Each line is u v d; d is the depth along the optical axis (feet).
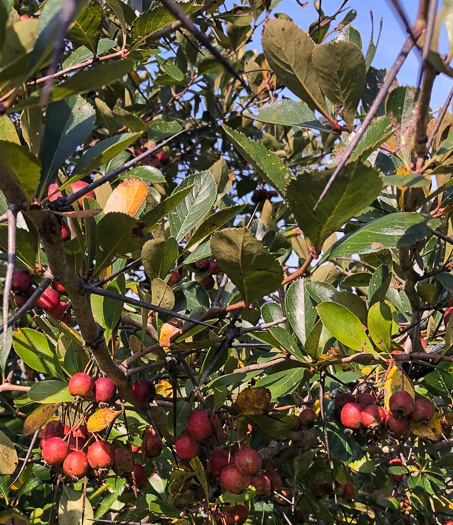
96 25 1.05
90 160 0.65
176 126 1.83
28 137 0.66
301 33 0.77
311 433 1.12
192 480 0.95
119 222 0.72
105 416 0.83
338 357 1.03
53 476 1.18
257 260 0.73
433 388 1.12
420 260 1.05
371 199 0.64
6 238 0.80
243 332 0.90
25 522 1.05
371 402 1.02
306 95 0.82
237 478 0.85
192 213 1.14
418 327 1.07
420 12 0.47
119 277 0.98
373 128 0.79
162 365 0.90
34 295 0.66
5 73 0.49
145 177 1.55
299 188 0.63
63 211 0.62
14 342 1.01
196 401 0.96
